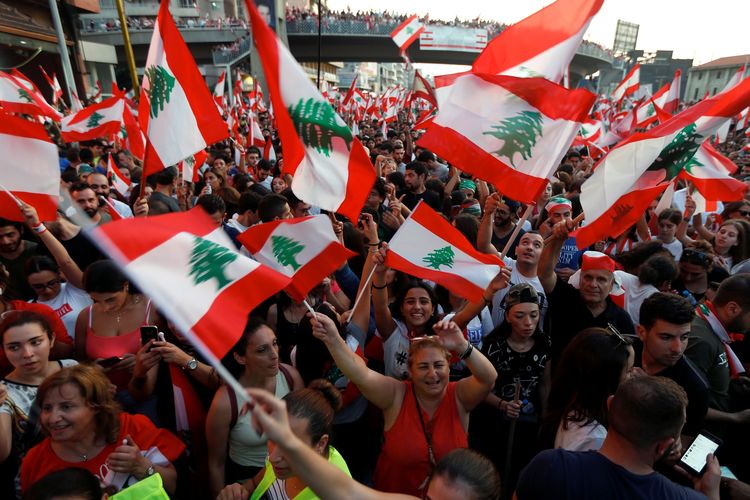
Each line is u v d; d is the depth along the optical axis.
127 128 7.24
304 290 2.91
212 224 2.07
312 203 2.97
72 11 30.22
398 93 21.72
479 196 8.12
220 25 41.47
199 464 2.81
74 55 31.30
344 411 3.09
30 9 27.25
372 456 3.23
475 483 1.63
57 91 15.09
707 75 70.25
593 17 3.09
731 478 2.20
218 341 1.80
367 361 3.50
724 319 3.07
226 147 12.47
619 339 2.37
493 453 3.22
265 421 1.21
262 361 2.60
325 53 44.41
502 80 3.03
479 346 3.51
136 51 43.09
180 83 3.65
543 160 2.99
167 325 3.13
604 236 3.38
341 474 1.34
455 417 2.59
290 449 1.24
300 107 2.81
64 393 2.09
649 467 1.76
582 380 2.33
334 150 2.96
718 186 4.50
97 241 1.27
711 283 3.87
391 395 2.61
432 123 3.10
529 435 3.17
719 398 3.00
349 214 3.02
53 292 3.54
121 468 2.18
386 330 3.41
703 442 2.20
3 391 2.31
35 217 3.41
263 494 2.26
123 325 3.11
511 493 3.13
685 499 1.69
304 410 2.12
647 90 24.25
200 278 1.87
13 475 2.39
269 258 2.91
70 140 8.00
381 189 5.91
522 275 3.82
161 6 3.45
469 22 42.53
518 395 3.09
